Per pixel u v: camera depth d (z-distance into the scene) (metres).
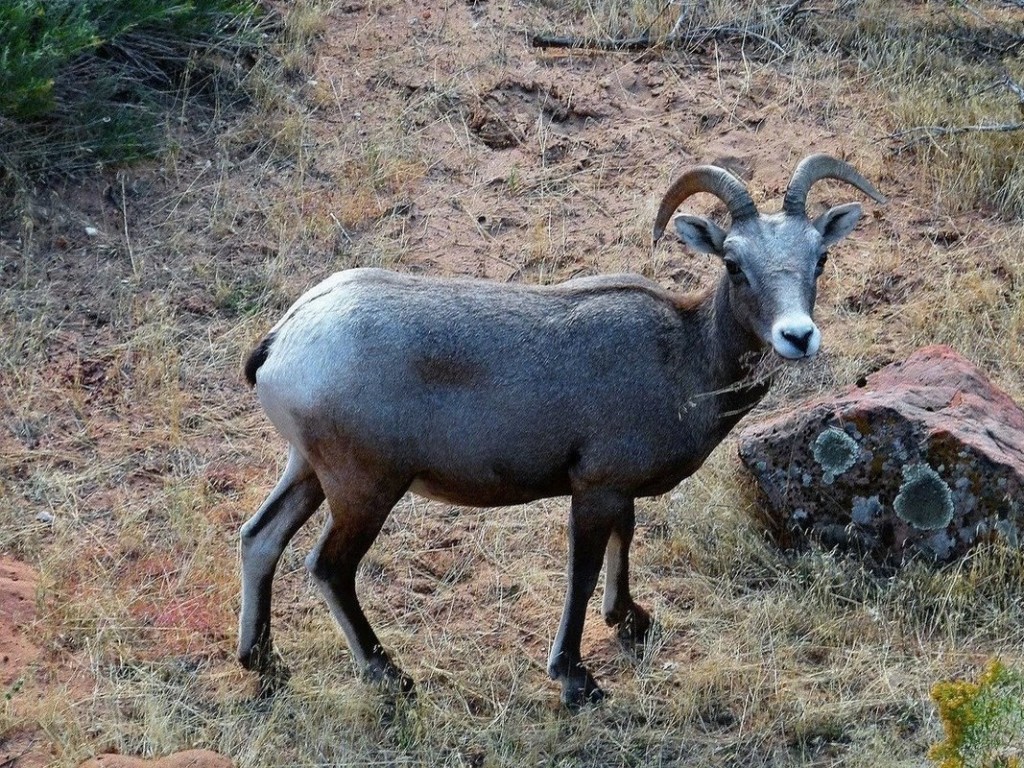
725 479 10.49
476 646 9.45
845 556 9.90
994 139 13.63
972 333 11.91
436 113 14.12
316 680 9.03
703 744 8.66
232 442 11.03
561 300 8.66
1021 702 7.32
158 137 13.48
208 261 12.51
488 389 8.40
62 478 10.50
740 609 9.64
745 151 13.80
